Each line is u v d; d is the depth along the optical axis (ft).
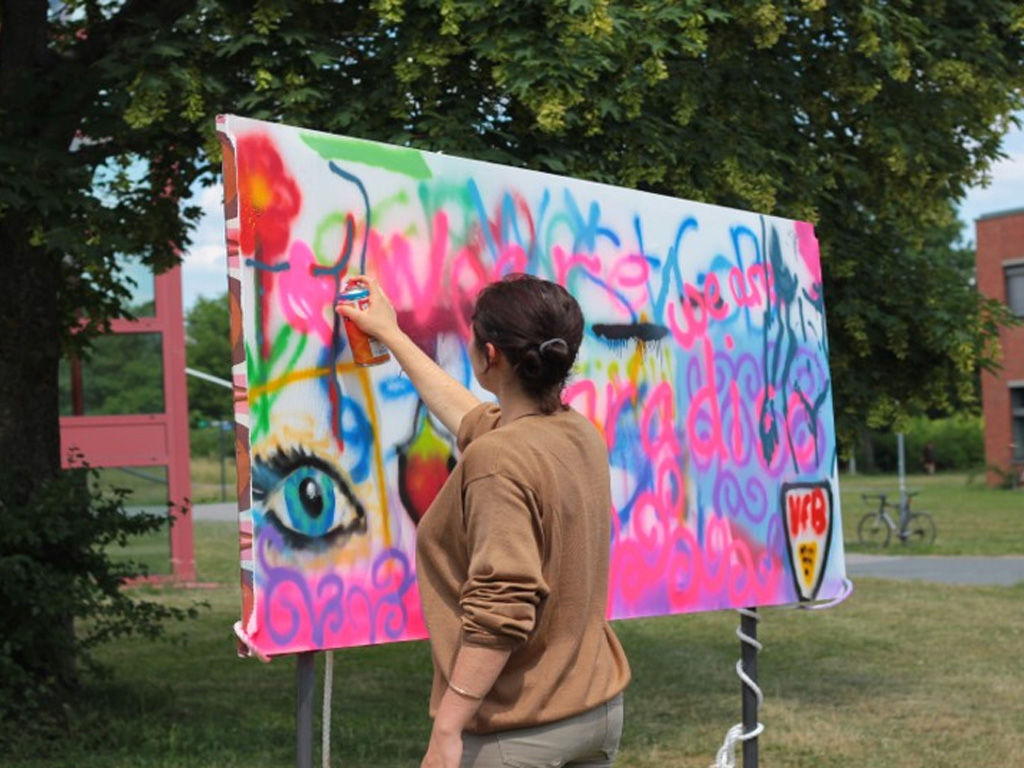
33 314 27.27
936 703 29.14
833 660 35.22
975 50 29.43
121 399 55.72
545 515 7.99
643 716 28.14
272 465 9.65
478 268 11.37
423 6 22.48
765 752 24.31
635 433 12.85
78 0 29.14
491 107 24.14
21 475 26.66
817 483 15.24
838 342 29.48
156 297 55.83
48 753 23.65
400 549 10.44
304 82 22.86
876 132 28.86
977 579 55.36
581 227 12.46
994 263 133.59
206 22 23.24
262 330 9.66
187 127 25.17
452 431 9.78
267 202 9.77
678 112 25.02
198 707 28.99
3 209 24.29
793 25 28.17
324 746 9.90
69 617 26.30
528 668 8.05
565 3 22.35
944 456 210.59
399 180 10.76
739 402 14.17
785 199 27.63
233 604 49.70
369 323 10.13
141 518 26.45
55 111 24.95
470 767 8.04
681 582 13.20
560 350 8.32
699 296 13.80
